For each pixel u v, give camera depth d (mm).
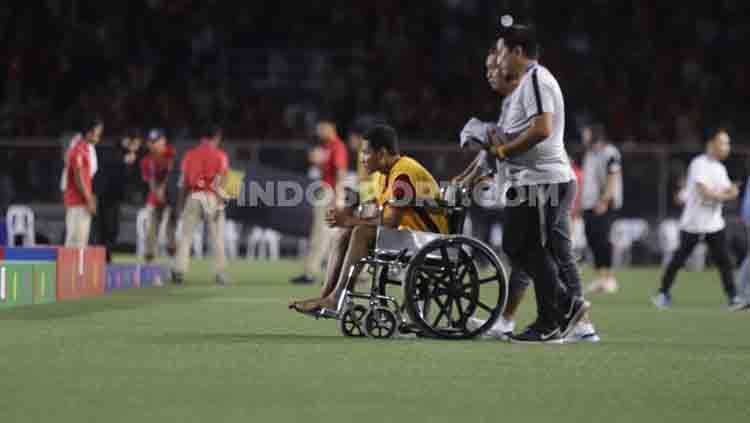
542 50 132250
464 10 137375
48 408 22125
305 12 134125
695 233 55844
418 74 128250
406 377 26562
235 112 119312
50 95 120750
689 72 131250
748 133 123875
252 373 26859
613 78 129875
